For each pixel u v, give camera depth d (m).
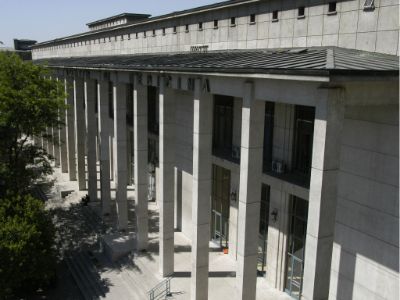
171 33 30.08
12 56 26.38
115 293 20.22
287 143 17.47
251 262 14.73
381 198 12.95
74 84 32.38
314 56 13.48
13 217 19.75
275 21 20.06
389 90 11.19
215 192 23.34
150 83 20.12
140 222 22.97
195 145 16.62
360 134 13.37
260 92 12.94
